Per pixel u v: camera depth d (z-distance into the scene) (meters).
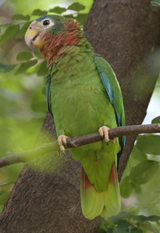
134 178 9.82
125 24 9.65
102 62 8.33
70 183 8.55
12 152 10.94
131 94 9.33
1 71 9.88
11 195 8.62
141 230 8.57
